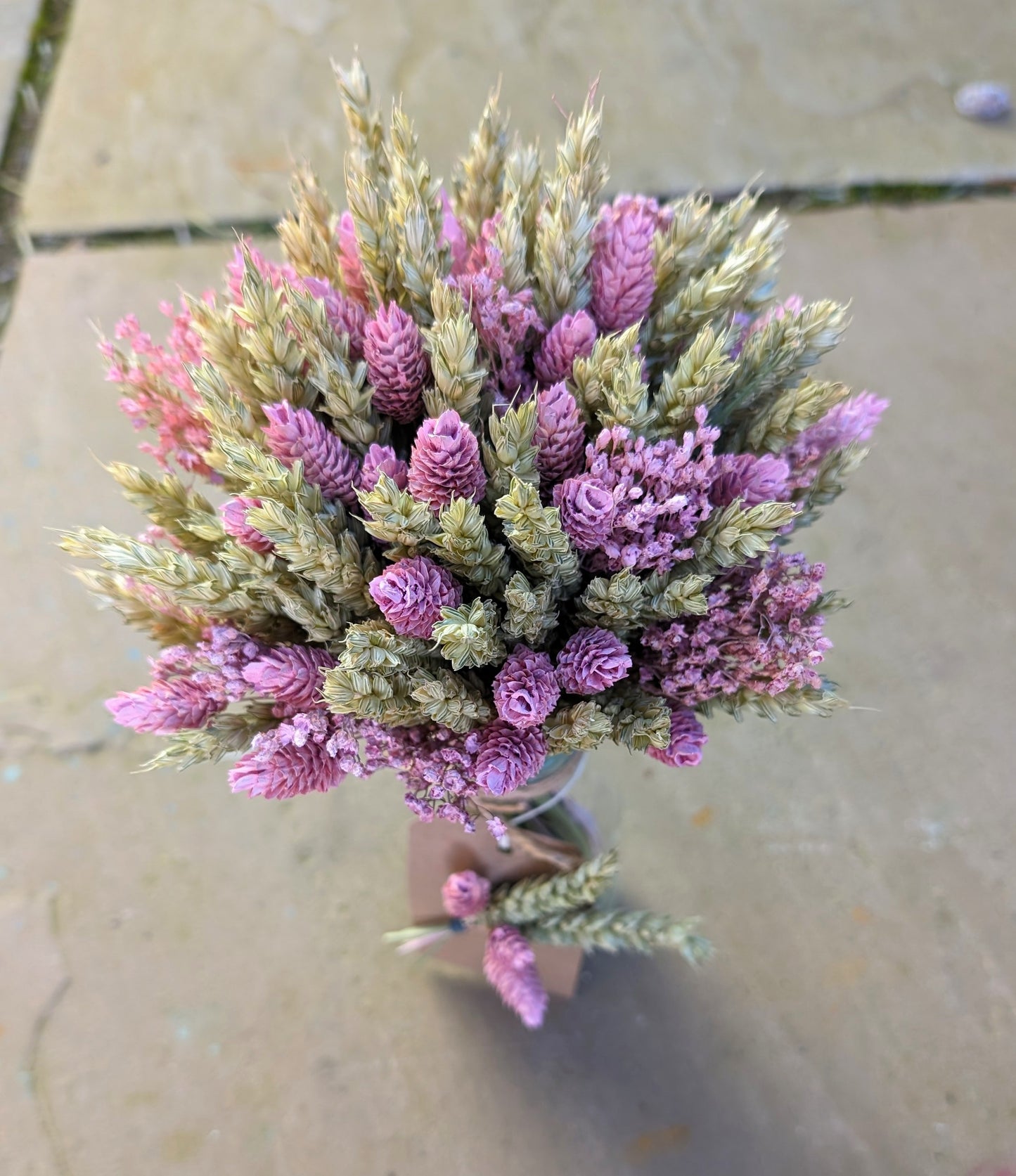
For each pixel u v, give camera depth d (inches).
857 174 30.6
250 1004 20.0
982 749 22.5
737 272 10.0
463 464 9.0
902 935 20.6
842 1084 19.1
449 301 9.6
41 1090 19.1
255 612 10.0
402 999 20.0
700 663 10.1
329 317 10.0
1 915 20.9
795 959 20.3
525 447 9.2
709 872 21.2
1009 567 24.6
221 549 10.3
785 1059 19.3
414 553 9.5
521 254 10.1
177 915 20.9
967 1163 18.3
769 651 9.7
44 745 22.5
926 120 31.7
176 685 9.9
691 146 31.0
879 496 25.5
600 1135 18.6
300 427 9.3
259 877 21.3
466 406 9.8
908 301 28.6
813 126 31.5
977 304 28.6
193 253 29.0
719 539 9.5
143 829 21.8
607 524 9.2
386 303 10.5
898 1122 18.7
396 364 9.6
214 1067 19.4
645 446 9.4
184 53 32.4
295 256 11.1
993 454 26.1
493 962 14.4
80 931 20.8
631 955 20.3
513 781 9.4
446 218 11.2
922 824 21.7
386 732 9.9
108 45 32.6
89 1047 19.6
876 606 24.2
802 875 21.2
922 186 30.5
